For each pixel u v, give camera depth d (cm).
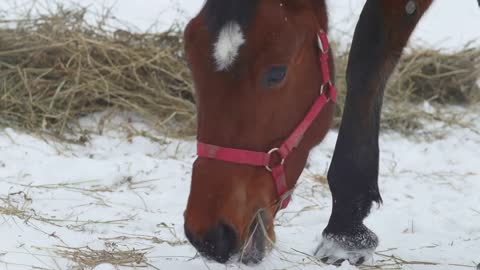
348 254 687
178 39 1238
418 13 706
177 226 778
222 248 554
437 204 905
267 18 562
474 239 778
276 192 600
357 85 693
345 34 1387
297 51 592
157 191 911
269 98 571
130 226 775
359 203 693
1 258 647
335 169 698
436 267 693
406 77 1288
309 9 616
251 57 556
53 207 820
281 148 592
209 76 557
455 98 1343
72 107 1136
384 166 1052
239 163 568
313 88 623
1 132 1052
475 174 1034
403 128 1202
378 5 687
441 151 1130
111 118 1136
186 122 1150
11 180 895
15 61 1163
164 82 1192
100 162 969
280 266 664
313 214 852
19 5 1404
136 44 1212
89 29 1227
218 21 551
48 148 1027
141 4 1565
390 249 729
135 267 647
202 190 561
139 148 1065
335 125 1190
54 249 674
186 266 651
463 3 1781
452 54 1348
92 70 1146
